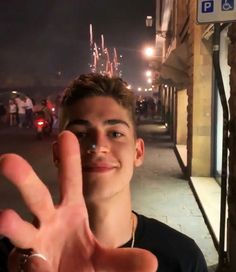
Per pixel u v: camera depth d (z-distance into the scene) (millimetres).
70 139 968
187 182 9242
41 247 886
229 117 4828
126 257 909
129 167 1293
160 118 33938
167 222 6273
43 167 10977
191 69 9703
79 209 952
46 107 17969
